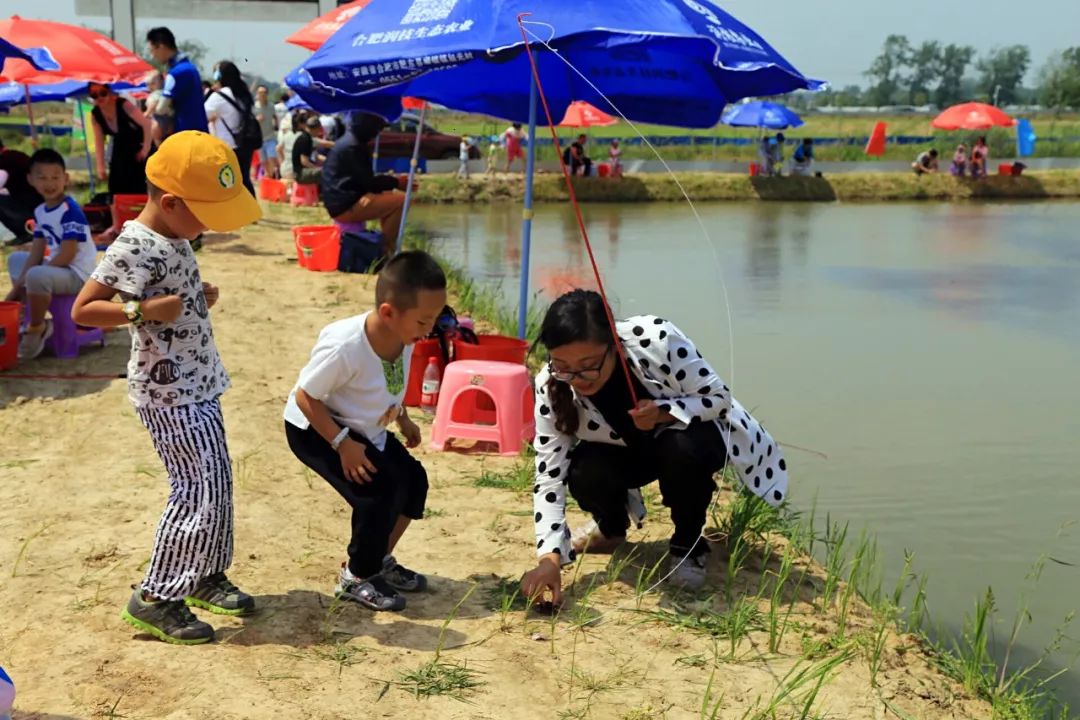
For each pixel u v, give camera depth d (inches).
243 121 475.5
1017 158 1462.8
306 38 385.7
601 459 167.5
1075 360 382.6
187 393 140.3
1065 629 184.9
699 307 469.4
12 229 441.7
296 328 343.9
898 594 178.2
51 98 642.2
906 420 304.7
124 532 180.5
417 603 159.2
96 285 134.3
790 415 308.0
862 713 136.5
